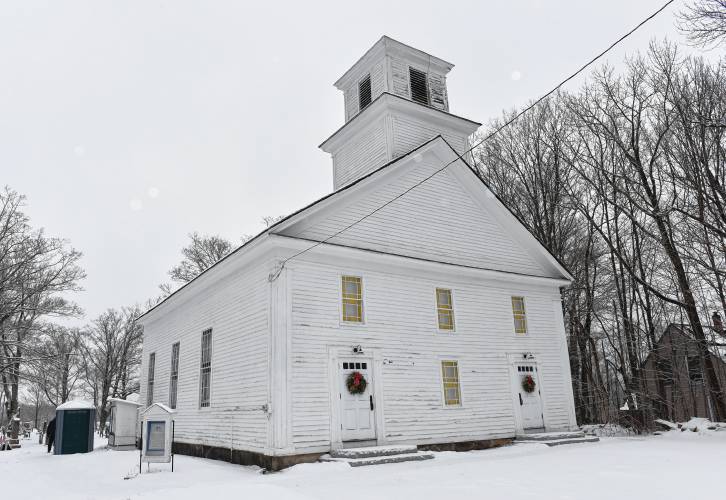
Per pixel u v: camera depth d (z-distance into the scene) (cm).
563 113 2808
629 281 2667
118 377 4550
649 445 1570
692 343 2275
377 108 1953
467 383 1642
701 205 2102
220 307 1656
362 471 1156
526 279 1888
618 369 2717
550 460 1250
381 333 1504
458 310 1703
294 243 1381
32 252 3148
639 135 2436
